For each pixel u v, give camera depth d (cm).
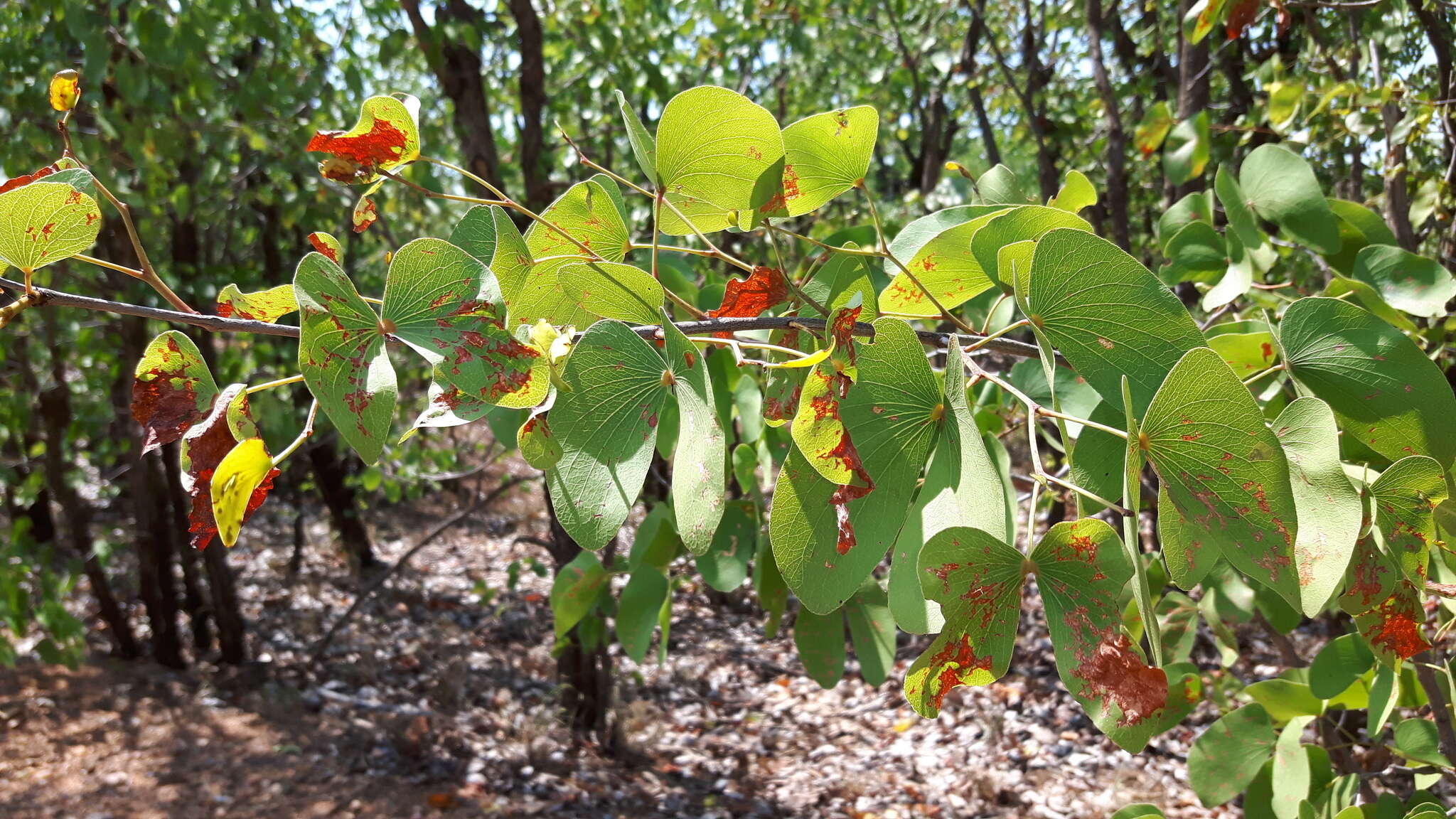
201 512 61
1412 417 89
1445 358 207
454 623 821
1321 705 157
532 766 575
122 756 535
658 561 161
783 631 833
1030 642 693
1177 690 159
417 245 59
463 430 852
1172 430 59
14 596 515
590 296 82
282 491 1162
